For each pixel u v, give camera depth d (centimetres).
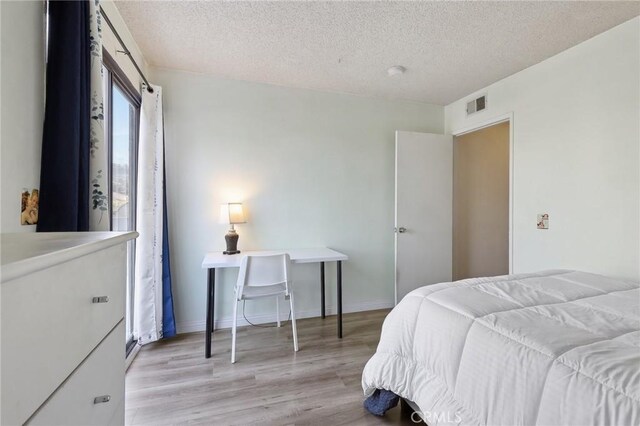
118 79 186
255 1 168
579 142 212
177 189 257
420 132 334
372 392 151
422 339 129
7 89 84
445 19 184
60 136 101
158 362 206
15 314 40
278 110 285
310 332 259
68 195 102
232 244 253
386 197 325
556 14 179
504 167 375
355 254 313
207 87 264
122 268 83
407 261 318
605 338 94
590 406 73
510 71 257
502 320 109
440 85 288
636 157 182
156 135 231
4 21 83
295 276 292
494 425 91
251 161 277
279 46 216
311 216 297
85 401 61
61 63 103
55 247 52
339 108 306
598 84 201
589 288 148
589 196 206
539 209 240
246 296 216
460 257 356
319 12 178
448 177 334
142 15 181
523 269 252
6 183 84
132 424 146
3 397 38
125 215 213
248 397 168
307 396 169
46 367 47
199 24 191
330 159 304
